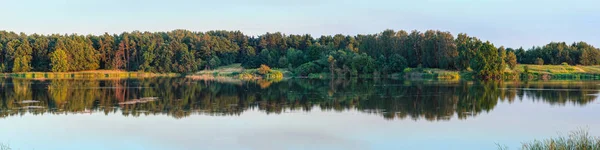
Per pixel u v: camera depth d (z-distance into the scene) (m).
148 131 28.03
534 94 53.38
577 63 136.25
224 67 144.12
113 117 33.53
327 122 31.38
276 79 102.12
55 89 61.00
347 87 67.75
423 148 23.75
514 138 26.12
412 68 117.56
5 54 129.62
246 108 39.22
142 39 148.12
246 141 25.25
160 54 139.00
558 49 137.00
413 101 45.25
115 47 144.62
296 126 29.81
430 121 31.80
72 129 28.80
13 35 153.25
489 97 49.56
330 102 44.44
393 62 118.25
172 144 24.61
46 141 25.52
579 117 33.66
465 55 108.81
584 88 63.81
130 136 26.67
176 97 49.59
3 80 90.69
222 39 158.25
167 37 170.25
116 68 139.50
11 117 33.56
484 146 24.17
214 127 29.36
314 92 57.59
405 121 31.81
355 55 123.69
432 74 105.25
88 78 105.06
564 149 18.27
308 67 122.00
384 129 28.77
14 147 24.16
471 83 78.25
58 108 38.69
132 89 62.28
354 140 25.56
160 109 38.28
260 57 138.12
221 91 59.38
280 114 35.31
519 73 105.25
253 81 90.69
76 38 139.88
